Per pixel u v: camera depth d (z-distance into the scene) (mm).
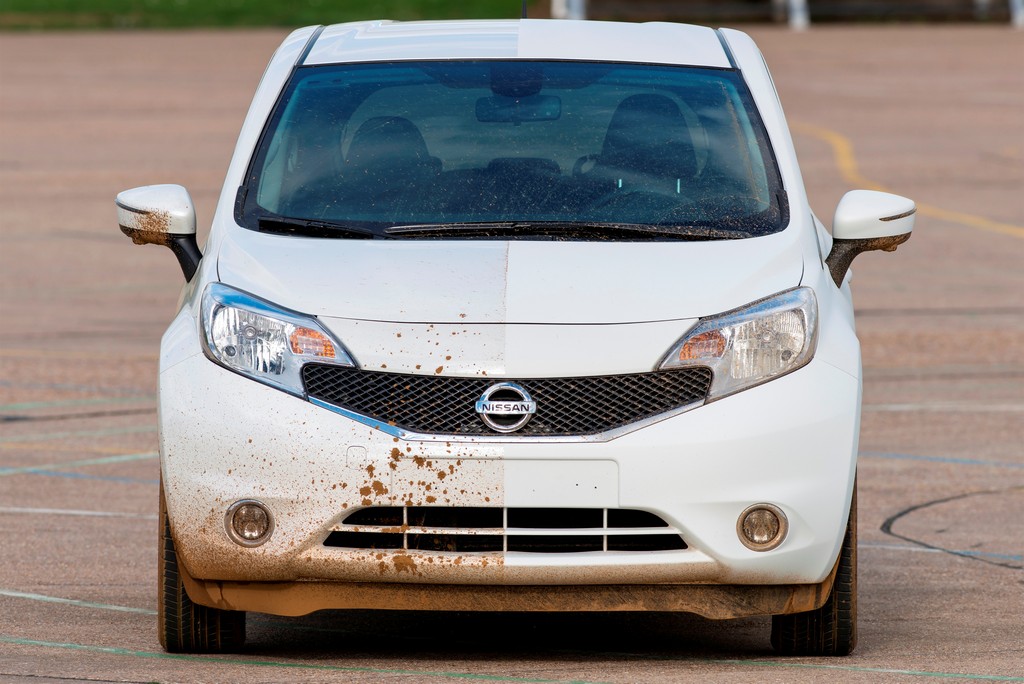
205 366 14055
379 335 13867
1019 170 63500
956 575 18688
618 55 17797
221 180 60094
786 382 13969
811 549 13891
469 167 16156
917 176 62062
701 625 16594
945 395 30078
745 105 17094
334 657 14789
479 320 13898
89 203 56312
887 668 14484
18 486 23203
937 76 95938
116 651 15016
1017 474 24188
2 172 62844
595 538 13688
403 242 15156
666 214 15703
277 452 13617
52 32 119375
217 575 13891
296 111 16922
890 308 39281
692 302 14172
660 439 13562
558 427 13617
